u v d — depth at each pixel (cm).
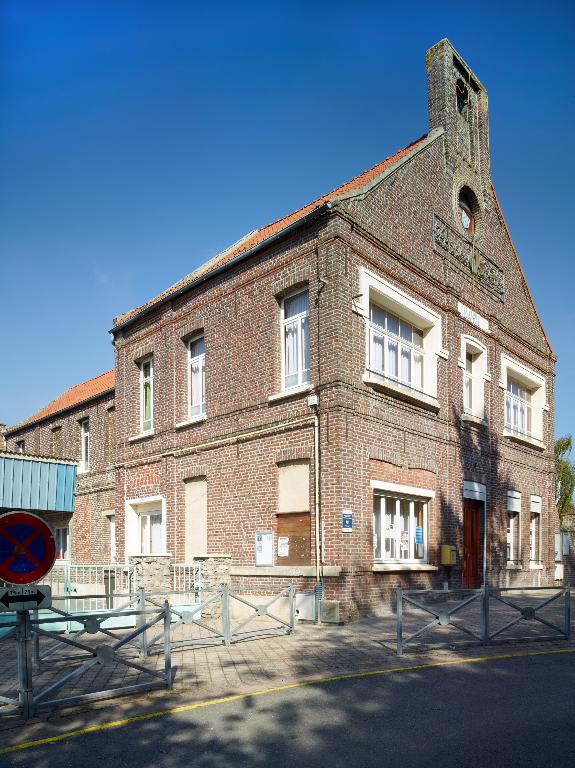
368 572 1323
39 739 591
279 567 1370
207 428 1638
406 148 1775
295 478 1401
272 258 1514
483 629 1016
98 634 1197
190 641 980
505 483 1927
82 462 2352
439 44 1859
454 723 609
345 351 1342
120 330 2025
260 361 1511
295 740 571
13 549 652
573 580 2234
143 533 1872
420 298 1603
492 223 2002
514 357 2073
